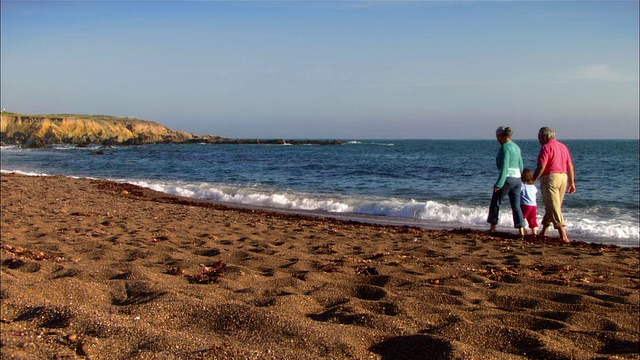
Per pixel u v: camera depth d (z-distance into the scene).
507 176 9.64
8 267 5.68
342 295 4.79
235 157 53.00
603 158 54.91
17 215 10.36
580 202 16.58
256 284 5.13
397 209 14.59
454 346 3.13
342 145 118.38
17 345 2.98
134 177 27.88
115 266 5.71
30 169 33.34
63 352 2.92
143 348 3.00
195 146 97.88
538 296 5.10
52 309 3.60
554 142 9.34
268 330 3.43
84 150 71.25
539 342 3.38
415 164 40.59
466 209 13.94
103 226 9.31
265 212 13.54
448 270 6.19
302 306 4.26
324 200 16.52
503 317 4.10
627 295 5.16
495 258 7.23
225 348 3.01
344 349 3.18
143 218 10.70
